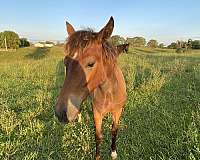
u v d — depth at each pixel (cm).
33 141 538
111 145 473
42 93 896
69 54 307
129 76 1077
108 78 393
